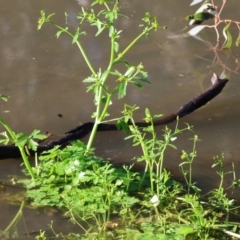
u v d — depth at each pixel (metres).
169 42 7.18
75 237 3.76
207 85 6.15
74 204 4.12
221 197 4.12
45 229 3.85
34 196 4.24
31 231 3.82
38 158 4.86
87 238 3.75
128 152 4.95
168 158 4.88
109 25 4.34
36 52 6.83
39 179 4.44
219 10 8.13
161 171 4.45
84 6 8.09
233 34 7.45
